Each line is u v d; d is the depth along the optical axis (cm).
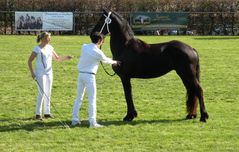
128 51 1105
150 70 1102
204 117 1102
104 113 1209
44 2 4588
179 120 1123
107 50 2717
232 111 1223
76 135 984
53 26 4225
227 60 2308
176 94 1474
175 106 1299
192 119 1130
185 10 4722
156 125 1073
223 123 1088
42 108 1243
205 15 4466
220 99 1391
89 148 894
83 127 1054
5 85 1611
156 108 1270
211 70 1969
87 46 1052
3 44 3089
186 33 4369
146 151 876
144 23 4275
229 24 4512
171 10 4756
